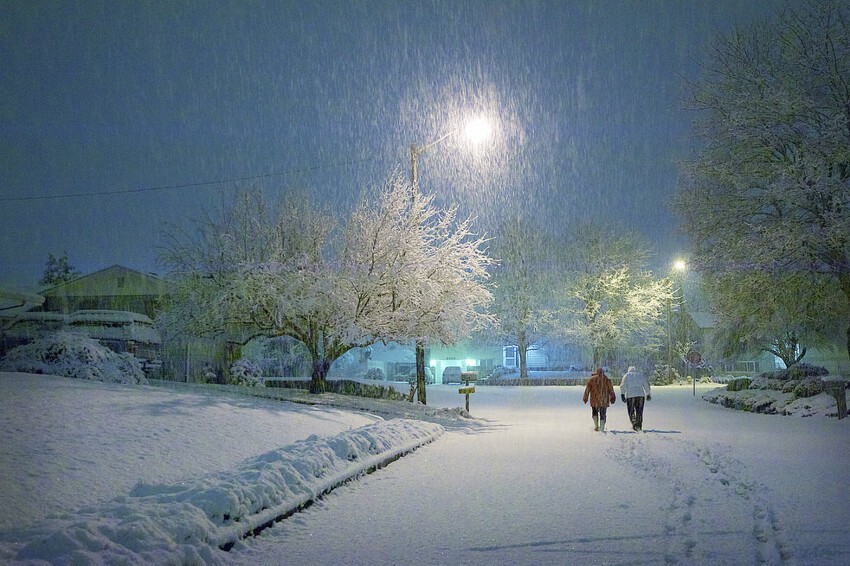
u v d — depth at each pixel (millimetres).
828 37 24125
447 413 23297
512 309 58875
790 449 15023
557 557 6922
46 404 12367
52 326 29453
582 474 11758
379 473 11867
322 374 25547
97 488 8102
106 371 18594
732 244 25906
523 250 59250
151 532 6176
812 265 24703
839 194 23312
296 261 24156
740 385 33719
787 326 28266
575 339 58719
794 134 25094
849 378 27359
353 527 8125
